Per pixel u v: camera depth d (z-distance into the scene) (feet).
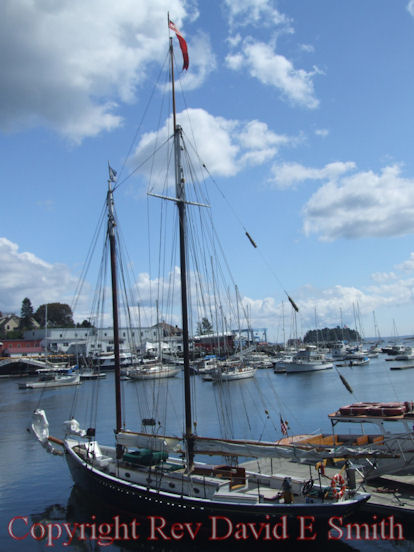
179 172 84.84
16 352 458.50
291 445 68.49
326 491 63.93
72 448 95.09
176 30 87.10
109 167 102.37
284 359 410.31
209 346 463.42
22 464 115.65
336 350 503.20
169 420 175.52
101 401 242.17
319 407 194.59
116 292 97.71
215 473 73.10
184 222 84.89
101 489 80.28
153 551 66.33
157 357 398.83
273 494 67.15
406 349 483.92
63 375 340.39
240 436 141.08
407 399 207.92
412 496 70.64
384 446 78.64
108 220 100.68
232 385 292.81
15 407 227.40
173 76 86.53
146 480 76.74
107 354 436.76
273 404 209.05
